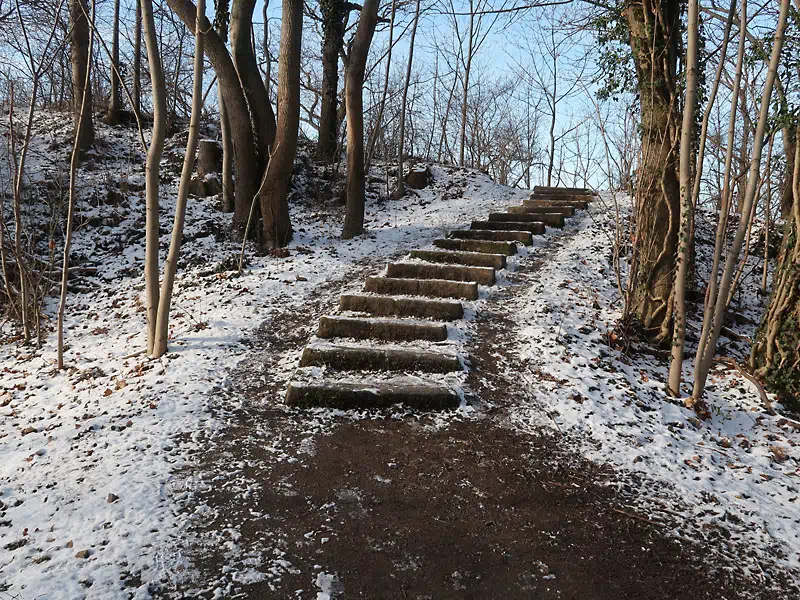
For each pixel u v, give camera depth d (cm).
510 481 340
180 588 242
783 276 517
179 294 691
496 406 430
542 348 520
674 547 289
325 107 1480
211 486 320
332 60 1484
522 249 822
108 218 945
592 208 1091
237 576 250
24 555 257
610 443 389
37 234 838
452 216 1122
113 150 1255
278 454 358
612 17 639
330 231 1019
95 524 279
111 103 1413
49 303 720
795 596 259
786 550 292
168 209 1017
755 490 354
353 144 946
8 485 317
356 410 421
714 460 385
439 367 476
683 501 330
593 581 261
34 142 1180
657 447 390
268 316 607
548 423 409
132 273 809
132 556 258
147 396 428
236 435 380
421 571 260
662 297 589
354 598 242
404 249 872
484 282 678
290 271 754
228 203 1043
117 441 364
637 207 591
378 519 297
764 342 528
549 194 1209
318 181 1320
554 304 623
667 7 561
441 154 2616
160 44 1508
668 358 570
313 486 325
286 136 845
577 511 315
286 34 824
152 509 294
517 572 264
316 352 486
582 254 809
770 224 909
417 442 380
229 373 476
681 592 257
